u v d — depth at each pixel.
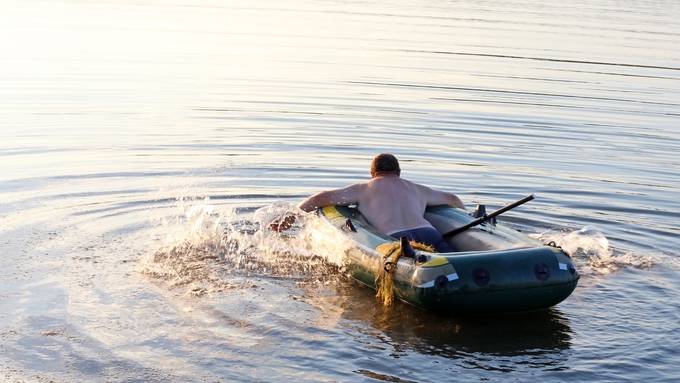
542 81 18.69
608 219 9.16
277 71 18.50
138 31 24.00
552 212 9.37
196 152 11.57
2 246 7.52
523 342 5.92
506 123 14.27
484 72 19.52
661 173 11.40
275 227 8.16
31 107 14.06
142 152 11.47
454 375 5.34
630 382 5.29
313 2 35.94
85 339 5.73
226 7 32.00
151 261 7.36
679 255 7.92
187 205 9.06
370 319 6.31
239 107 14.72
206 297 6.61
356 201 7.76
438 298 6.22
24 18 25.31
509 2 40.84
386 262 6.62
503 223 8.88
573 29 29.22
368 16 30.84
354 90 16.66
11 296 6.43
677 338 6.00
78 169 10.44
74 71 17.55
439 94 16.61
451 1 39.88
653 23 32.91
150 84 16.56
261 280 7.09
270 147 11.96
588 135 13.66
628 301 6.72
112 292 6.59
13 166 10.46
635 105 16.42
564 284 6.36
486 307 6.29
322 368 5.40
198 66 18.81
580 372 5.43
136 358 5.48
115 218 8.51
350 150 11.95
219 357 5.53
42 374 5.23
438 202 7.95
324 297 6.76
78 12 27.61
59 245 7.63
